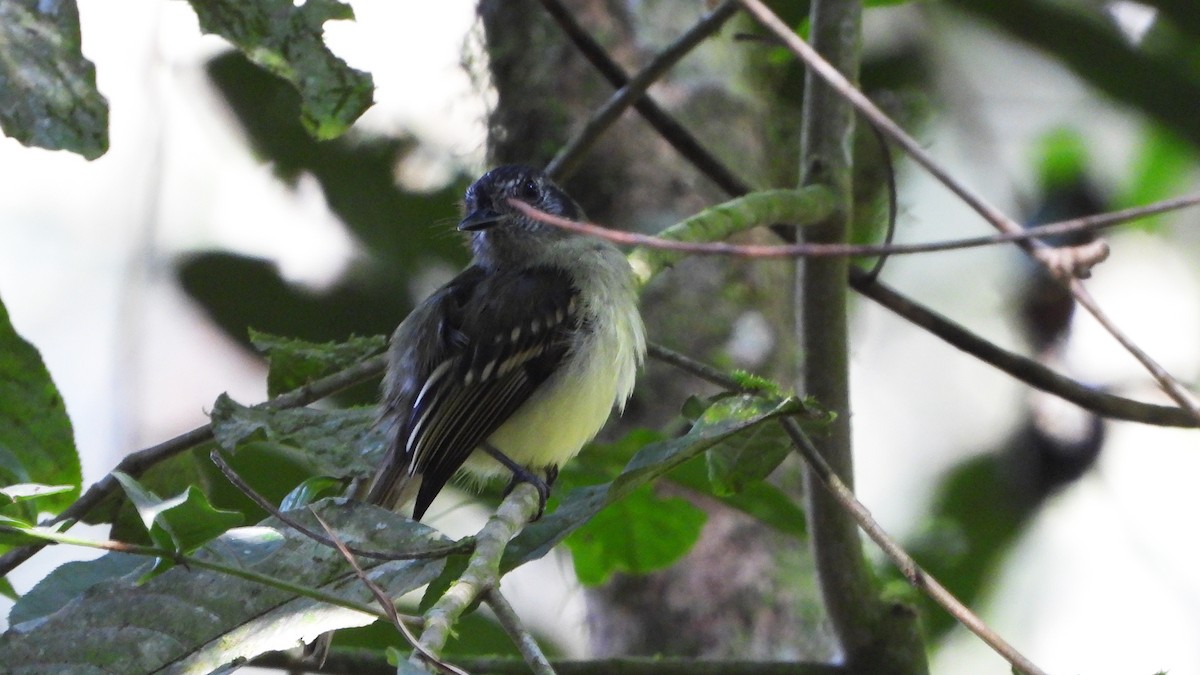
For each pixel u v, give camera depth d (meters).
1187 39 11.12
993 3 11.41
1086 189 13.10
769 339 9.99
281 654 6.50
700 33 8.15
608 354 7.89
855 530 7.22
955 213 13.66
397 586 5.17
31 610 5.61
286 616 5.05
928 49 12.78
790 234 8.37
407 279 11.59
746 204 7.29
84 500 6.61
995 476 12.66
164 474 7.16
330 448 6.77
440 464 7.60
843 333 7.53
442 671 4.11
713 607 9.25
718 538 9.38
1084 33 11.25
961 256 13.90
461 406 7.69
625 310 8.05
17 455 6.81
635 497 8.12
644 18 10.64
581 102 10.39
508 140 10.55
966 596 12.47
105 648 5.00
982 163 12.98
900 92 12.74
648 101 8.40
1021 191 13.05
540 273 8.13
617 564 8.46
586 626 10.28
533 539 6.00
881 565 11.30
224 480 9.43
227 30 6.11
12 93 5.77
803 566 9.43
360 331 11.48
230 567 4.56
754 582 9.27
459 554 5.14
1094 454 12.33
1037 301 10.98
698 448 5.87
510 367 7.77
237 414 6.75
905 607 7.25
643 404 9.77
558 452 7.99
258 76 11.55
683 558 9.19
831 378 7.48
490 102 10.80
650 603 9.37
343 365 7.53
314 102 6.23
